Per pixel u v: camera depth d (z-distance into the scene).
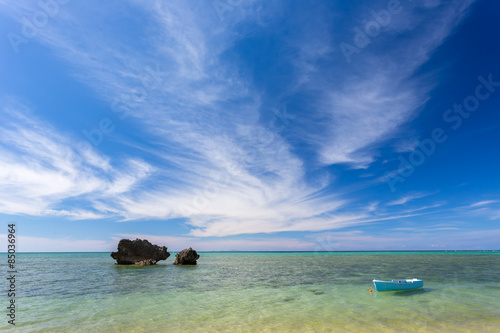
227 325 15.70
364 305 20.58
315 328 15.08
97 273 45.19
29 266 63.03
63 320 16.80
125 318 17.22
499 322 16.05
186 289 28.36
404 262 74.06
